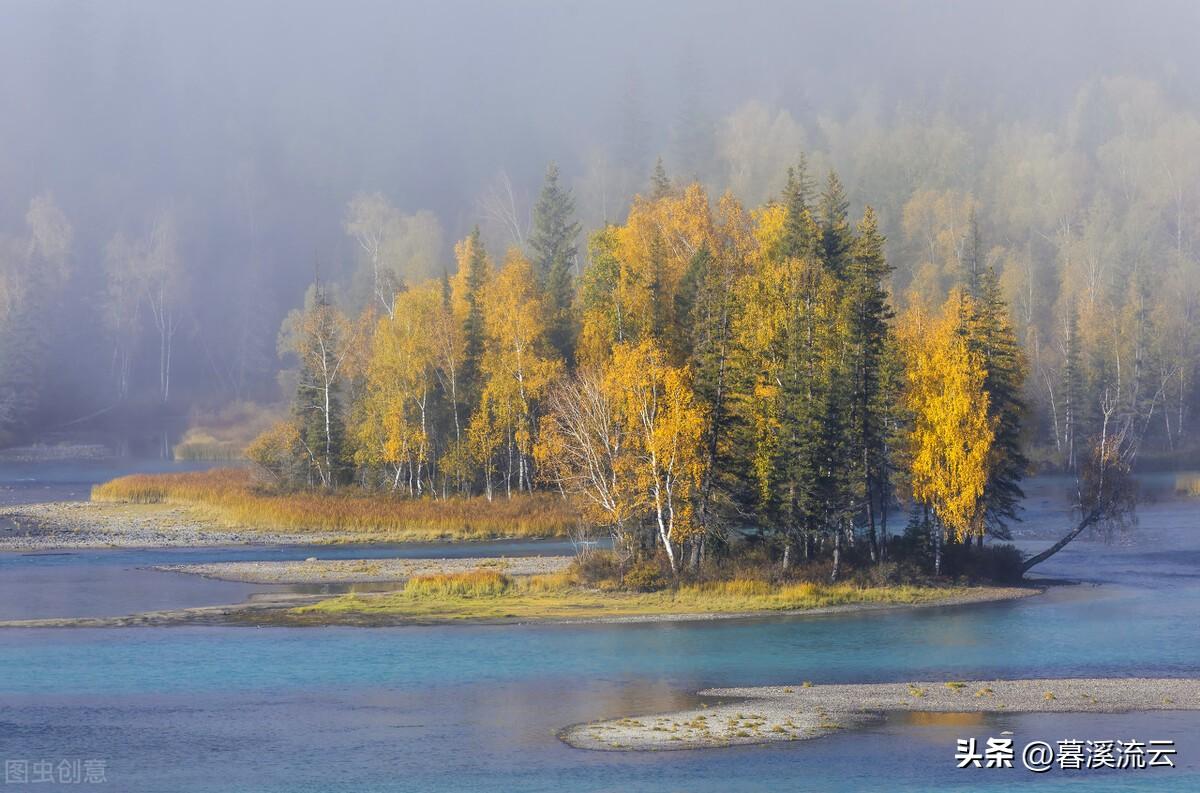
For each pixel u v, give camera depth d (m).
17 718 38.22
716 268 75.88
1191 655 47.00
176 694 41.16
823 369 64.50
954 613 57.44
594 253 88.81
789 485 62.53
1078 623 54.38
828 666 45.59
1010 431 70.12
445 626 53.56
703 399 64.56
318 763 33.75
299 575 68.56
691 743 35.56
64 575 68.62
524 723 37.66
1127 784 31.91
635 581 62.50
